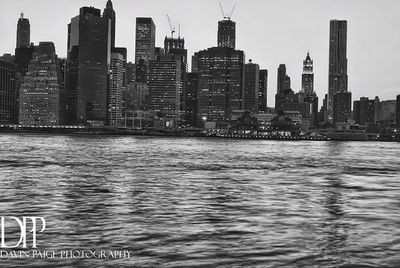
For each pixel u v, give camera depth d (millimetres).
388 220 41594
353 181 83438
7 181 72188
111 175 84375
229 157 162375
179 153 184625
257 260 28000
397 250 30531
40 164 111562
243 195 58938
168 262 27391
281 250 30312
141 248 30438
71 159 133250
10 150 187375
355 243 32375
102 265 26609
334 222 40406
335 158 176125
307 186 72750
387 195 61812
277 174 95500
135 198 54375
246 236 34281
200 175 88625
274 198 56438
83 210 45250
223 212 45250
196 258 28281
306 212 45781
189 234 34781
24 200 51688
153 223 39000
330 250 30406
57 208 46281
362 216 43719
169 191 62000
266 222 40062
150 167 106875
